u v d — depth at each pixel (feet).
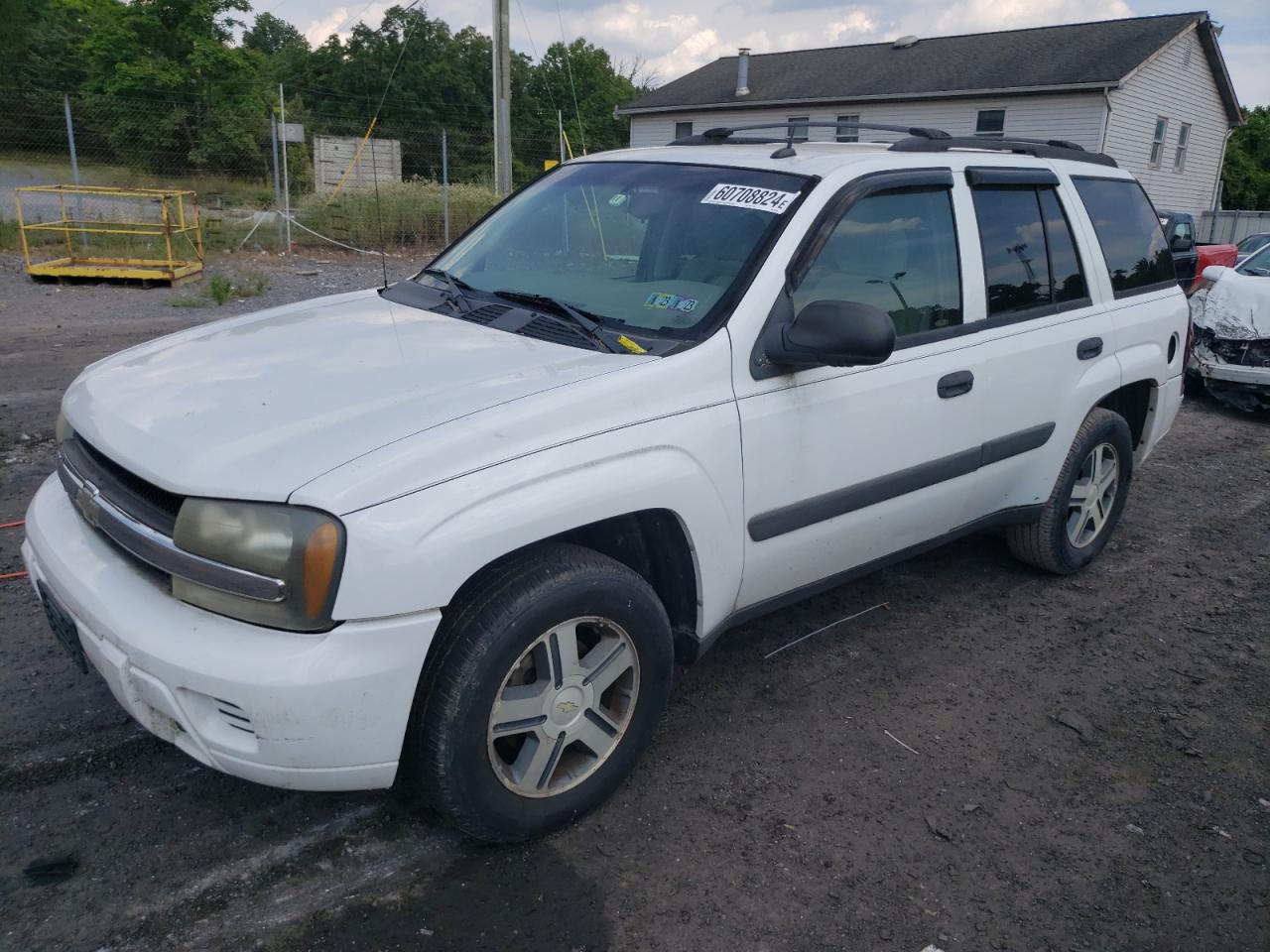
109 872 8.36
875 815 9.69
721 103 100.07
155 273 42.83
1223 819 9.90
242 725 7.40
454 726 7.93
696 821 9.46
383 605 7.30
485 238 12.69
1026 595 15.02
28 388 23.91
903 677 12.41
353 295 12.64
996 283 12.68
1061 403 13.66
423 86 129.70
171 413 8.43
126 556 8.34
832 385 10.44
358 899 8.23
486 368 8.98
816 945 8.02
